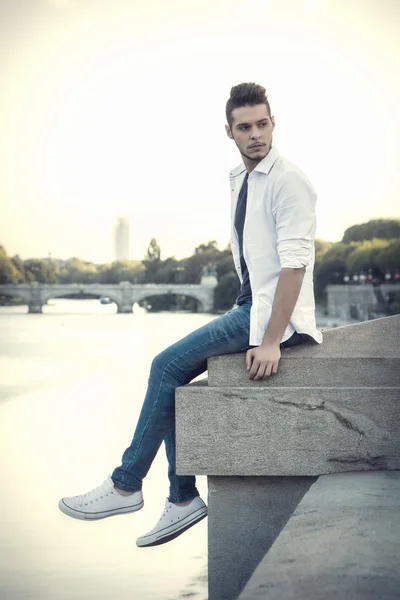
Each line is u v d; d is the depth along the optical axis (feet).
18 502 33.55
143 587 23.11
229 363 13.58
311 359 13.53
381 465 12.96
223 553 13.46
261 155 13.70
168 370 13.71
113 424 58.85
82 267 609.83
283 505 13.32
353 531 9.61
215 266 495.00
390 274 377.71
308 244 13.44
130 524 30.14
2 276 578.25
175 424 13.60
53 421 61.77
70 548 27.09
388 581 7.93
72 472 39.75
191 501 14.37
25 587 23.15
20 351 173.99
